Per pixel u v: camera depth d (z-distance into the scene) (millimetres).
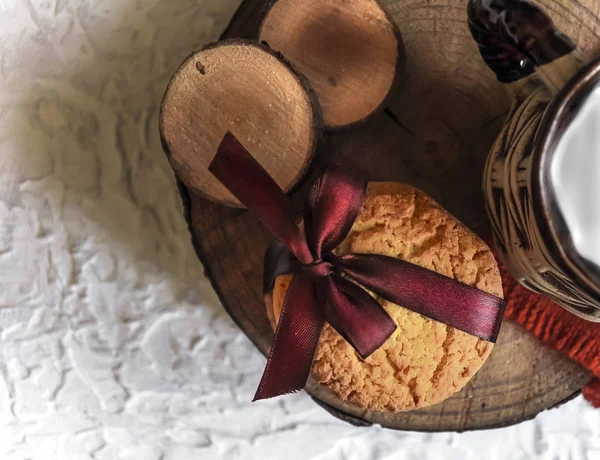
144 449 398
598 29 320
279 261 301
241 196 290
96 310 387
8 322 390
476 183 331
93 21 372
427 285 292
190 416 394
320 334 301
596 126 257
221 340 385
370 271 292
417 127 329
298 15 317
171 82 312
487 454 394
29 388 396
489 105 327
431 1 323
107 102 375
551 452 393
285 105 312
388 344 302
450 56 326
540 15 260
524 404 340
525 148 279
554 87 264
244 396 391
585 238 259
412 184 331
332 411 337
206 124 315
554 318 335
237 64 310
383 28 317
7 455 405
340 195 292
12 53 373
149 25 371
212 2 370
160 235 381
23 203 380
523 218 282
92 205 381
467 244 305
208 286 382
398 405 306
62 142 377
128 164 378
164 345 387
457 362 304
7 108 375
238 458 395
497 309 296
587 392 346
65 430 399
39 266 385
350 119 323
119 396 394
